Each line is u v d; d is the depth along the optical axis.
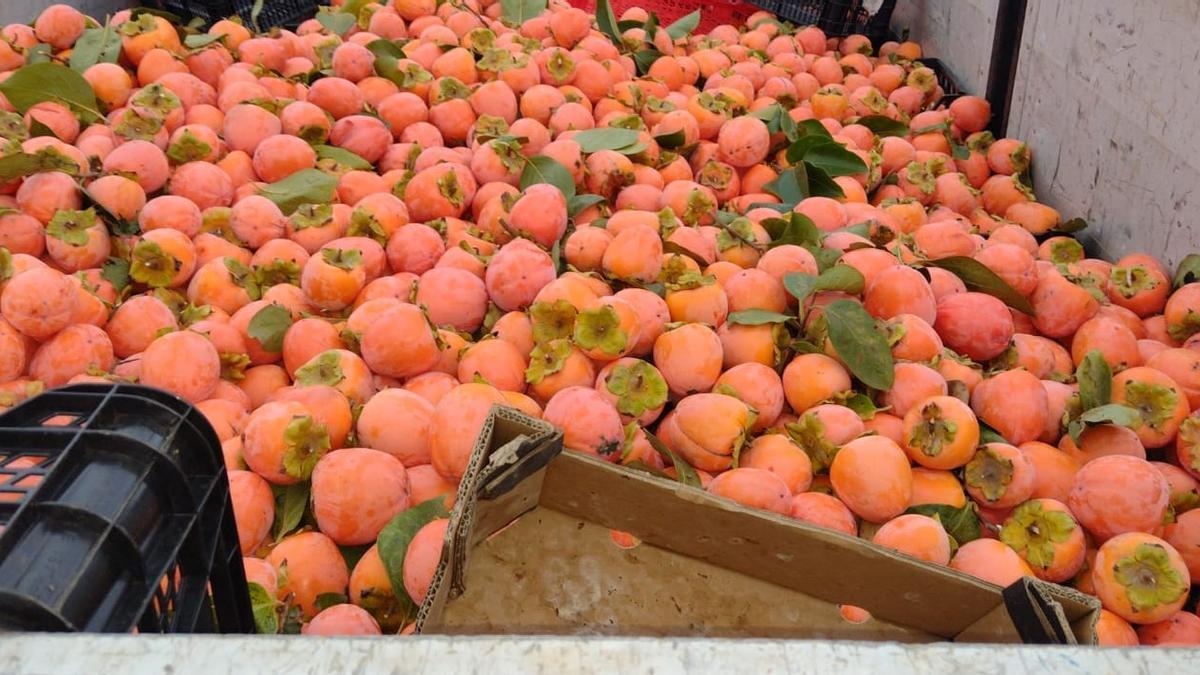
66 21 1.42
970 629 0.63
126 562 0.38
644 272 1.01
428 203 1.17
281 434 0.79
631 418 0.88
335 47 1.52
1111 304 1.17
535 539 0.67
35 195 1.03
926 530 0.77
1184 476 0.90
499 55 1.45
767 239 1.14
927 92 1.73
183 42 1.47
